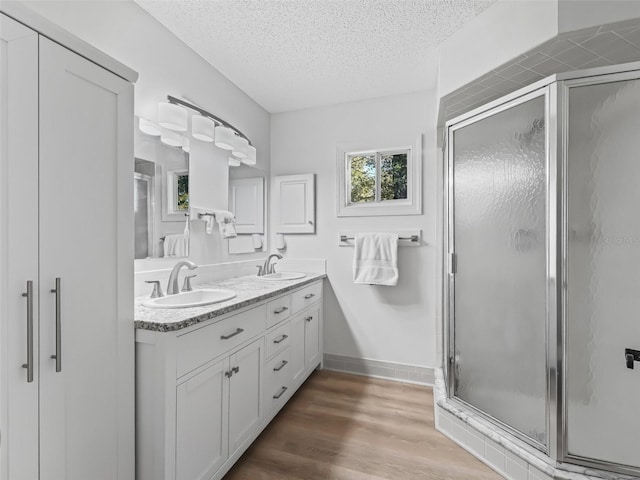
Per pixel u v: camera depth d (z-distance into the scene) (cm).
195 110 201
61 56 94
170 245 190
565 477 133
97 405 106
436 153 259
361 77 245
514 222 162
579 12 140
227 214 241
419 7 171
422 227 265
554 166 142
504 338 166
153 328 117
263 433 191
